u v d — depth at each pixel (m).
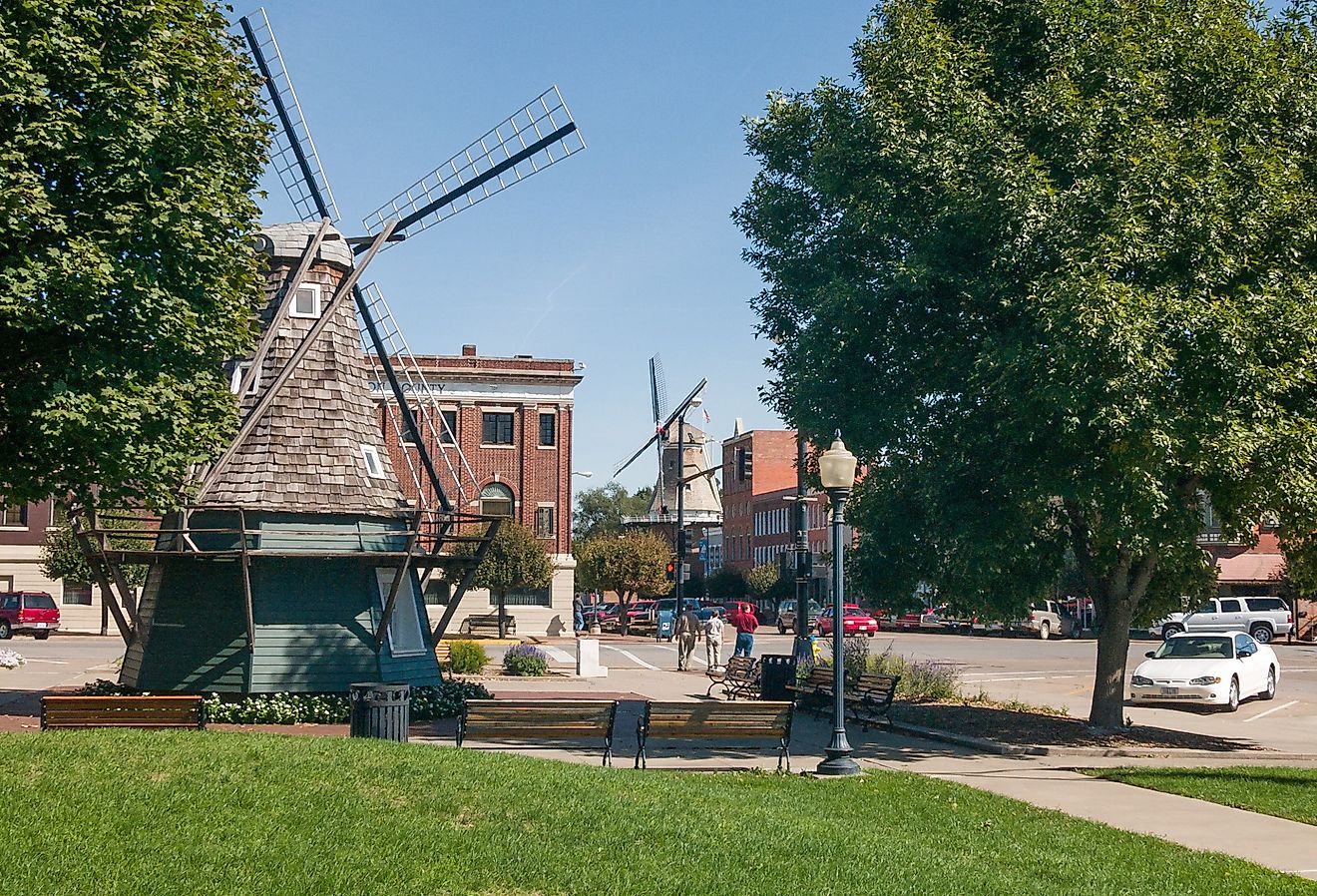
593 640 32.22
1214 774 16.55
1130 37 18.17
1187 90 18.05
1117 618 20.97
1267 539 63.91
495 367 57.88
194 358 14.79
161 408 13.96
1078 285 15.42
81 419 12.95
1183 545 17.84
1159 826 13.00
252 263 16.36
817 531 89.25
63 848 8.61
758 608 80.88
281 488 21.33
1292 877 10.64
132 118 13.78
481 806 10.50
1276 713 26.78
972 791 14.57
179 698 15.51
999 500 19.05
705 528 107.94
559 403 58.53
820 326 19.17
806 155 20.88
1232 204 16.56
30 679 29.30
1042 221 16.66
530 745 18.00
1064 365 15.95
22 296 12.98
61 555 48.09
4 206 12.53
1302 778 16.39
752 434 107.25
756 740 19.28
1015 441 17.70
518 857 9.18
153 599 21.53
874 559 21.09
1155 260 16.50
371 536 21.61
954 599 20.98
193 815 9.59
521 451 57.91
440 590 55.94
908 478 20.52
